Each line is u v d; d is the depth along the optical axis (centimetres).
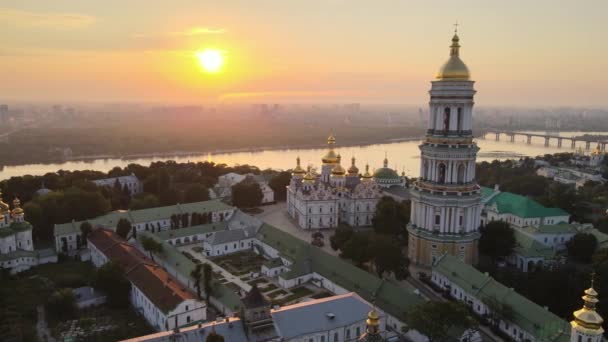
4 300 13500
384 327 11781
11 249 16238
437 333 10200
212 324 10250
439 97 15988
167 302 11900
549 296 12775
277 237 18312
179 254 16088
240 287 15112
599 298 12275
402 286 15075
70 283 14950
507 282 14062
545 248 16538
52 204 19788
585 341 7419
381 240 15175
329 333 10831
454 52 16012
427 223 16588
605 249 15600
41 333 11931
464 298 13700
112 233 17862
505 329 12219
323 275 15188
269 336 10206
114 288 13525
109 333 11969
